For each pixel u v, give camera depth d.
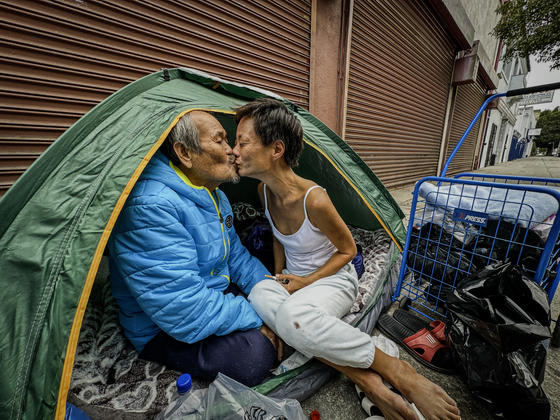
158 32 1.77
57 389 0.58
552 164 12.73
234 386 0.80
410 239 1.67
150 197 0.77
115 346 1.00
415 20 4.35
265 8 2.34
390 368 0.89
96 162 0.72
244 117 0.90
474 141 9.45
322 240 1.08
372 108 3.98
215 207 1.01
